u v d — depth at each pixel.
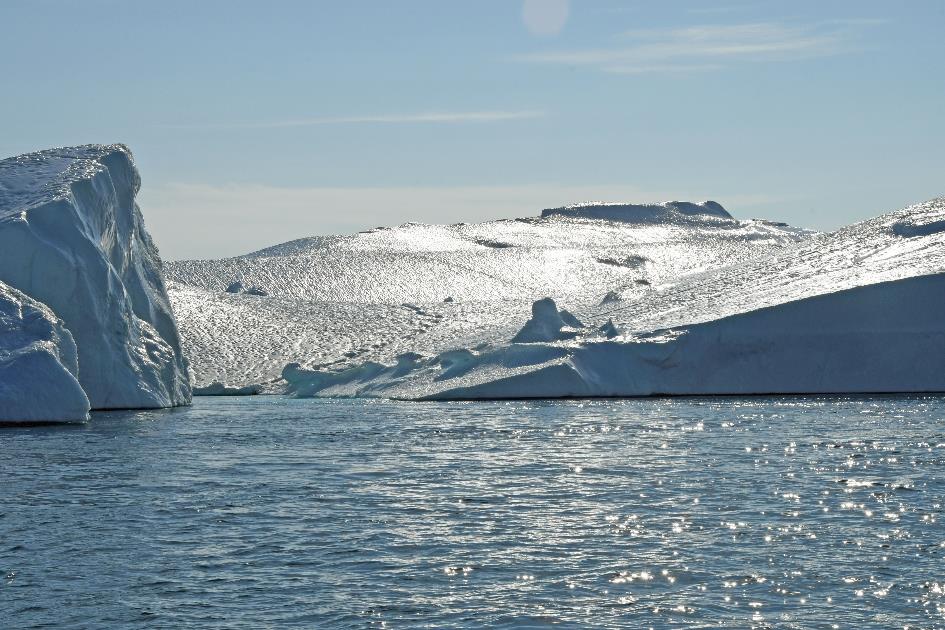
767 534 22.69
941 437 39.31
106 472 32.09
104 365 53.56
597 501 26.77
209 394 86.44
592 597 18.22
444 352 74.12
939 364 64.19
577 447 38.00
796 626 16.62
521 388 65.75
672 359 66.12
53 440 40.53
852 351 64.94
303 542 22.34
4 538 22.72
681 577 19.39
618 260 179.38
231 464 34.00
